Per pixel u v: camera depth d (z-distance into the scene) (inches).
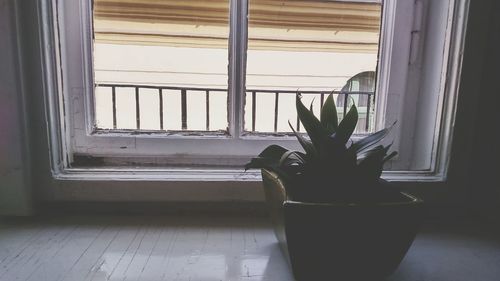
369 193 20.3
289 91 31.0
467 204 29.3
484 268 21.9
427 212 29.0
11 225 26.0
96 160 30.2
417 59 30.4
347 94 31.4
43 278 19.7
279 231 21.4
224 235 25.3
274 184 21.3
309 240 18.2
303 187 20.3
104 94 30.1
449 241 25.4
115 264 21.2
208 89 30.5
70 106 29.0
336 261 18.8
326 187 20.2
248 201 28.7
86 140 29.7
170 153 30.3
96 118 30.1
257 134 31.0
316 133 20.6
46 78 26.3
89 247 23.1
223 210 29.1
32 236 24.4
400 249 19.0
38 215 27.5
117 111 30.5
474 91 27.6
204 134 30.7
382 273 19.7
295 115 31.4
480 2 26.5
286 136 30.8
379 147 20.8
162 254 22.5
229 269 21.0
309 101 31.3
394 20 29.5
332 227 17.9
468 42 27.0
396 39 29.8
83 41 28.2
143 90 30.3
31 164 26.5
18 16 24.7
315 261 18.8
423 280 20.6
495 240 25.6
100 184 27.6
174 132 30.8
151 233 25.4
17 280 19.4
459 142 28.1
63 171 28.2
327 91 31.3
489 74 27.7
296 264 19.1
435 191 28.5
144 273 20.4
